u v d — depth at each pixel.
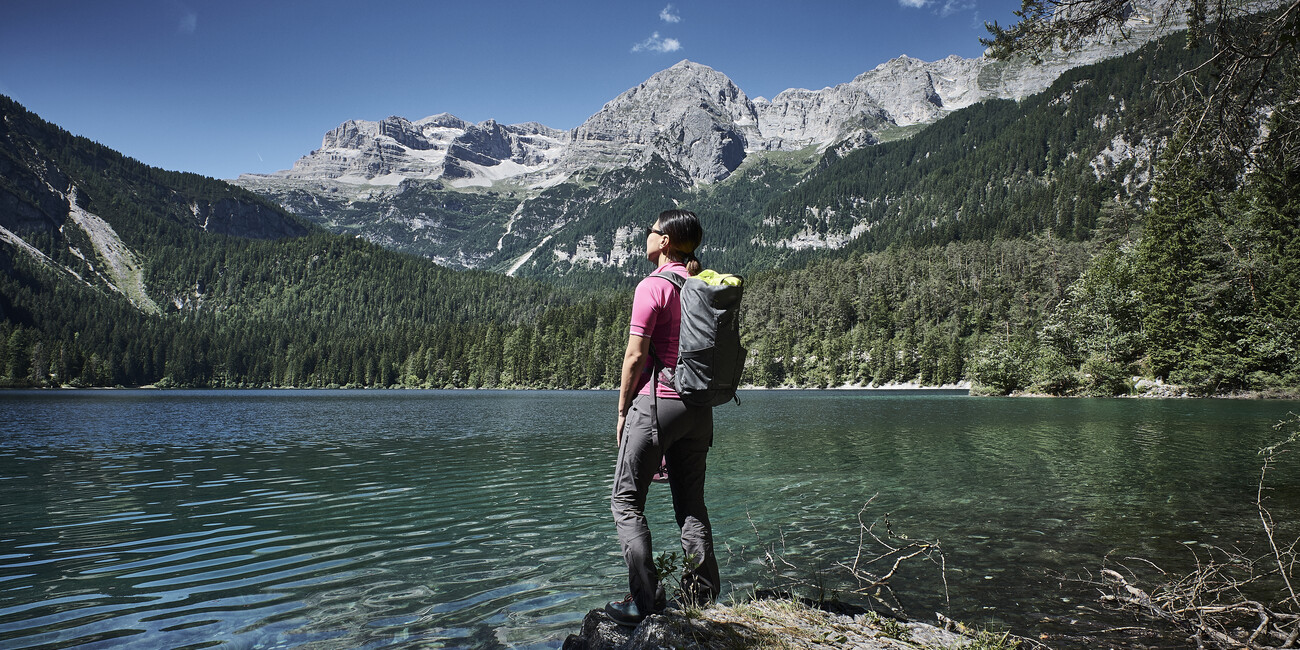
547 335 168.50
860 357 142.00
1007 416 31.88
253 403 63.84
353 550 6.97
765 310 173.25
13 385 149.75
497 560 6.53
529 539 7.49
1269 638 4.23
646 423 3.89
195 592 5.44
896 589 5.43
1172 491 10.47
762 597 4.83
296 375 181.88
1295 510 8.84
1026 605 5.00
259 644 4.25
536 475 13.29
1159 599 4.80
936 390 110.25
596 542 7.34
